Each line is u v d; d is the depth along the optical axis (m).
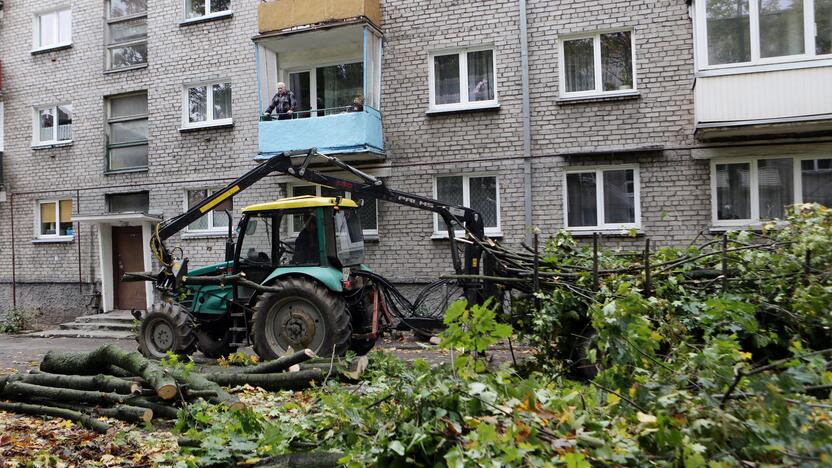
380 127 13.34
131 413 5.54
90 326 15.09
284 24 13.31
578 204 12.26
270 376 6.55
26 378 6.32
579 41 12.37
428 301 8.56
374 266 13.41
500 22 12.66
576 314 6.13
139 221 15.73
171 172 15.52
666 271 6.14
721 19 10.48
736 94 10.29
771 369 3.51
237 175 14.82
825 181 10.71
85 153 16.59
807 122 9.96
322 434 4.39
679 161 11.47
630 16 11.82
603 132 11.98
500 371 4.18
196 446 4.67
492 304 7.03
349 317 8.20
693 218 11.37
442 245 12.96
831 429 2.87
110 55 16.67
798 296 5.39
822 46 10.11
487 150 12.71
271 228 9.00
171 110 15.54
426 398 3.42
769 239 6.57
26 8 17.44
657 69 11.66
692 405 3.21
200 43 15.25
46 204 17.28
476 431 3.12
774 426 2.98
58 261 16.73
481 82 13.01
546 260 6.84
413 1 13.25
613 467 3.00
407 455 3.29
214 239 14.94
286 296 8.24
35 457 4.66
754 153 10.93
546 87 12.34
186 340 8.91
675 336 5.02
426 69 13.16
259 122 13.53
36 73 17.25
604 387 3.84
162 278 9.80
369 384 6.53
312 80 14.45
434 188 13.17
